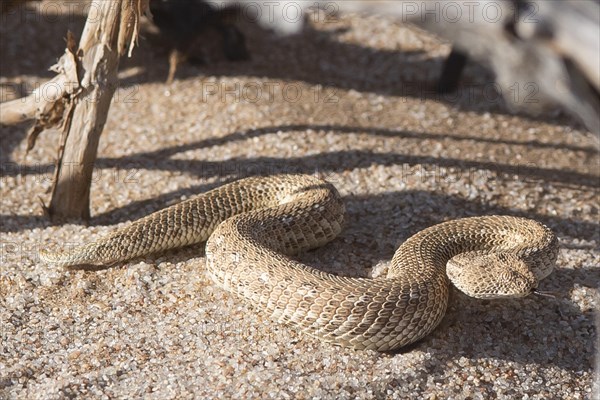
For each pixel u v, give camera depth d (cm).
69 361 37
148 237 41
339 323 37
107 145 49
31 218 44
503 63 31
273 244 41
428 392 36
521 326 39
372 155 48
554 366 38
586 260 42
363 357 37
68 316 39
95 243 40
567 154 49
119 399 36
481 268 38
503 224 42
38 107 43
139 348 38
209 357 37
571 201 46
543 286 41
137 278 40
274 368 37
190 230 42
